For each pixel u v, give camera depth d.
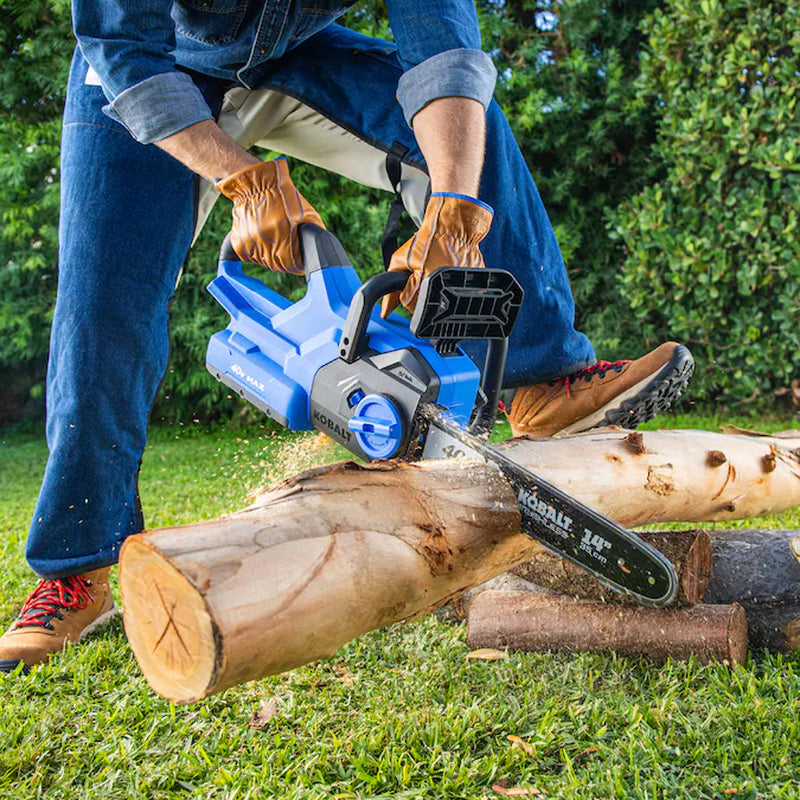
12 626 2.33
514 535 1.66
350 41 2.54
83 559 2.29
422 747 1.71
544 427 2.70
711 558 2.13
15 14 6.52
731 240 5.89
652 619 2.05
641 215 6.18
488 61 2.05
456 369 1.83
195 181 2.33
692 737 1.67
